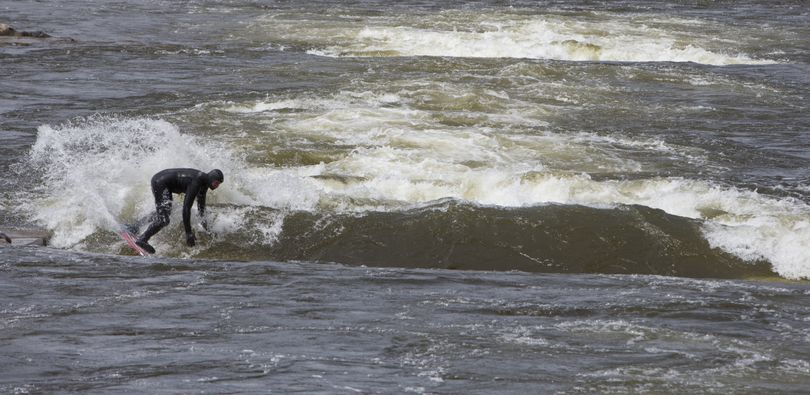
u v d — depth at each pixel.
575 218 54.41
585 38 135.12
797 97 97.06
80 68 107.25
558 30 141.88
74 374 30.14
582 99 92.62
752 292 42.66
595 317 38.00
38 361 31.42
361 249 52.56
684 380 30.62
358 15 158.12
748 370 31.78
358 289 42.16
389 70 105.31
